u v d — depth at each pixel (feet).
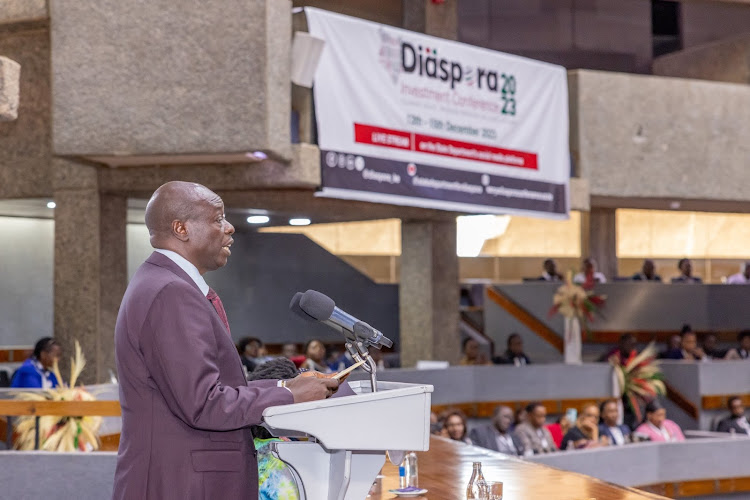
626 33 61.72
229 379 8.71
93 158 28.73
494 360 41.45
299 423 7.86
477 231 60.59
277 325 48.80
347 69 29.78
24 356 39.06
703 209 50.01
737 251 62.90
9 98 14.07
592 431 33.32
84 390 23.99
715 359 46.75
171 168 30.19
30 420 22.36
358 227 57.62
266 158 28.45
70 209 31.53
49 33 31.63
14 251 40.88
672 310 50.57
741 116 45.06
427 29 40.09
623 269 61.82
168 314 8.30
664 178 43.47
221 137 27.07
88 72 27.66
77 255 31.50
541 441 32.12
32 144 32.12
